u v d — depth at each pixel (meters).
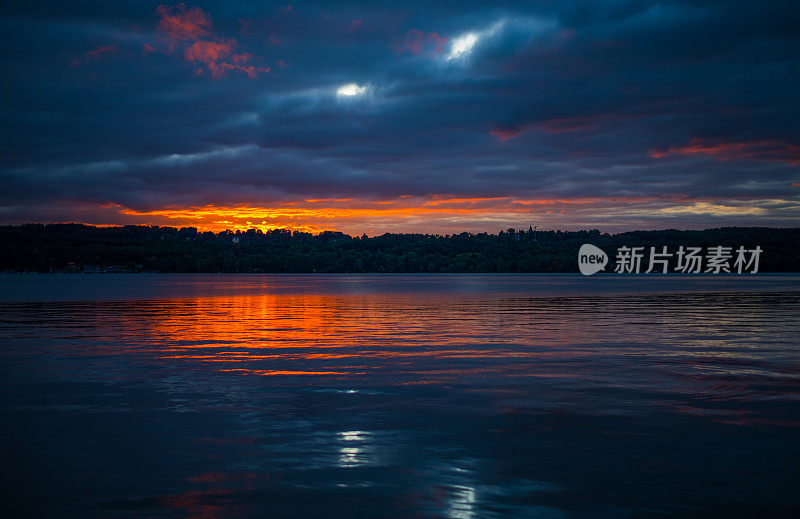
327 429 10.67
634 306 47.41
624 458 9.05
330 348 21.53
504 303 53.25
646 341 23.17
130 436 10.24
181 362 18.25
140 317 37.19
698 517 7.09
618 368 16.83
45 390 14.02
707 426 10.76
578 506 7.38
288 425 10.93
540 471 8.54
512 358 18.84
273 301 59.62
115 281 162.38
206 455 9.25
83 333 27.08
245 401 12.88
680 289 90.50
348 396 13.32
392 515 7.15
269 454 9.30
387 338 24.81
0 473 8.48
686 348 21.02
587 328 28.72
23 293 79.75
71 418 11.43
